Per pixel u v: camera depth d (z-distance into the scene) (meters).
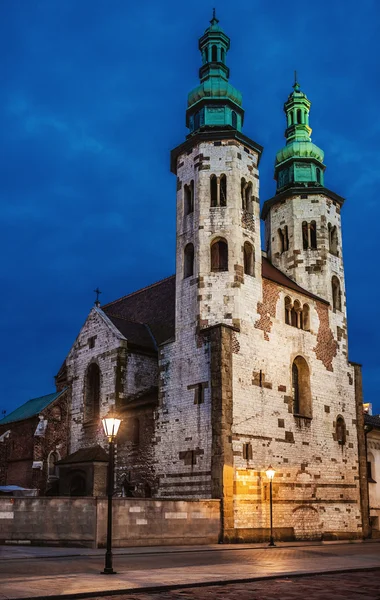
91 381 56.72
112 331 54.72
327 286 57.53
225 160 51.53
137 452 49.03
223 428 43.22
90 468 50.22
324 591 19.06
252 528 43.06
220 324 45.62
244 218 50.78
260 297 49.66
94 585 18.92
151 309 61.44
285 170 63.59
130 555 31.64
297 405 51.66
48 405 56.50
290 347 51.06
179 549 35.09
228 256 48.78
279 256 60.16
